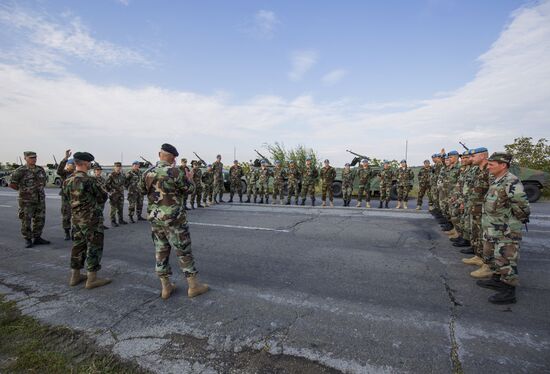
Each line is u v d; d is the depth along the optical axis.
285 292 3.76
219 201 12.84
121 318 3.19
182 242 3.57
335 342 2.69
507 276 3.36
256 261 4.96
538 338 2.70
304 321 3.05
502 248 3.43
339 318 3.10
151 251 5.68
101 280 4.06
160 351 2.62
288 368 2.37
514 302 3.39
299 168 13.41
